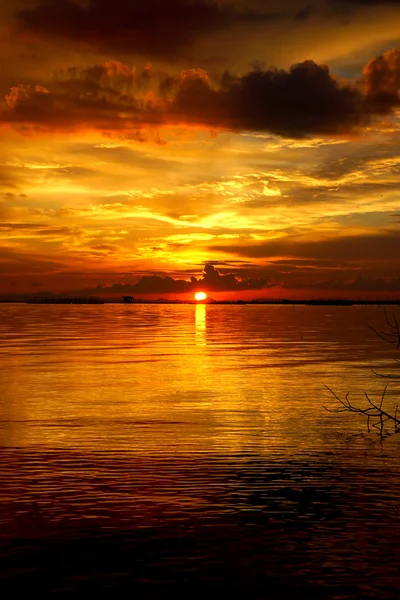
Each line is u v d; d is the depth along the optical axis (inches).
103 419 836.6
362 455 661.9
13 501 519.5
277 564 407.5
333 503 515.8
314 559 414.6
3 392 1058.7
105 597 369.7
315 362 1553.9
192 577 392.2
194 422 820.6
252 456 656.4
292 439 731.4
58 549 429.1
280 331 3161.9
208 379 1229.1
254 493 540.1
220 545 435.5
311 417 857.5
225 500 523.2
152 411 893.8
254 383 1177.4
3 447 689.6
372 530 460.8
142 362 1545.3
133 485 560.1
